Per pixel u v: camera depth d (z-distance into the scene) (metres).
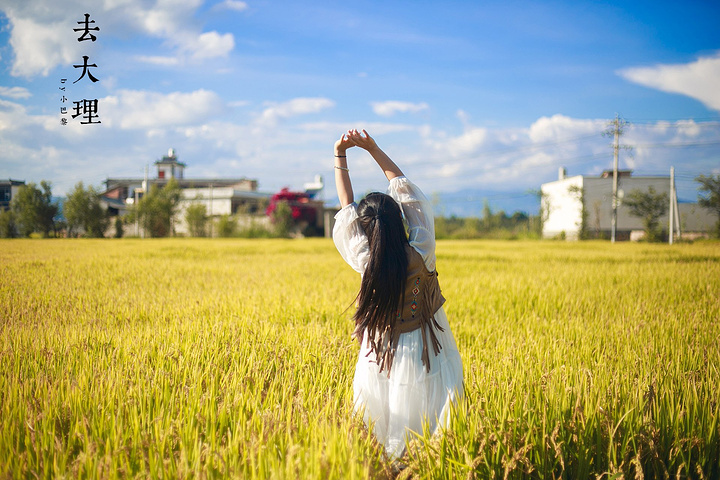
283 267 13.83
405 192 2.67
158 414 2.63
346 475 1.89
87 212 40.56
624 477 2.29
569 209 51.97
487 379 3.33
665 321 6.21
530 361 4.08
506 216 63.19
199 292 8.48
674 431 2.71
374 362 2.61
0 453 2.22
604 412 2.56
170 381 3.17
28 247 22.48
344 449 2.05
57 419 2.59
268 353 4.00
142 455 2.18
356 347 4.34
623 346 5.02
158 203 43.97
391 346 2.57
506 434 2.33
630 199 41.25
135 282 9.80
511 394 2.92
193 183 58.75
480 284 10.02
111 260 14.86
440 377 2.59
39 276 10.14
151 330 5.01
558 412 2.62
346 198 2.81
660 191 48.69
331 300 7.62
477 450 2.34
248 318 5.67
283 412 2.59
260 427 2.44
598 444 2.48
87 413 2.65
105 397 2.84
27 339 4.59
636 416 2.69
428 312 2.61
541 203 52.56
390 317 2.50
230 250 22.39
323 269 13.48
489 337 5.30
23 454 2.15
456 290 9.09
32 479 2.13
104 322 5.75
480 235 53.59
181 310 6.39
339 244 2.72
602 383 3.21
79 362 3.83
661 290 9.26
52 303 6.95
